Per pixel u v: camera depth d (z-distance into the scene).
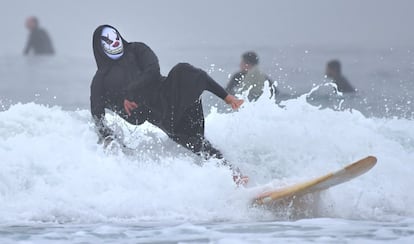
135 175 23.92
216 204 23.17
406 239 19.52
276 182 24.05
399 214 23.44
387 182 25.16
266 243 19.08
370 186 24.83
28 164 23.86
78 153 24.73
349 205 23.67
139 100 24.91
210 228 20.91
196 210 22.94
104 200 22.86
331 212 23.30
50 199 22.89
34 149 24.56
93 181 23.55
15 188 23.23
